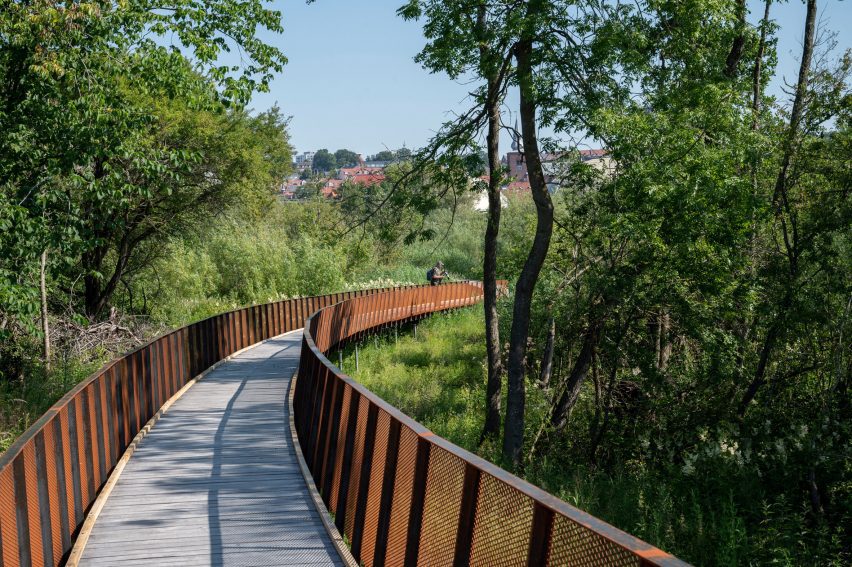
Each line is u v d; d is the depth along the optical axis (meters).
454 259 57.75
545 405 17.02
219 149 27.50
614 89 15.22
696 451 13.37
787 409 14.21
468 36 15.31
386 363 28.31
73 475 7.00
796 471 11.85
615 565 2.86
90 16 14.77
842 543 10.65
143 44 16.36
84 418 7.76
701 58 15.62
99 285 26.73
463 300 42.69
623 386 17.23
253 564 6.31
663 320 16.33
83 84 15.42
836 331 13.30
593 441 16.14
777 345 14.49
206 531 7.17
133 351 11.46
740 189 14.27
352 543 6.57
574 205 17.45
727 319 15.70
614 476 14.38
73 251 17.88
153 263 32.44
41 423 5.90
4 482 4.61
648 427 15.59
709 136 15.01
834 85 14.43
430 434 5.05
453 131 17.31
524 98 15.77
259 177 29.81
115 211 24.97
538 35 14.77
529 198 42.59
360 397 6.95
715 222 14.85
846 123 14.36
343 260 44.50
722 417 14.91
